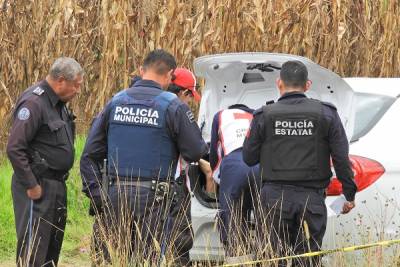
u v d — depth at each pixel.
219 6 29.14
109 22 28.88
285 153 13.21
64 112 14.60
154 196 13.62
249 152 13.59
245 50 29.47
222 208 14.72
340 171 13.20
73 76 14.19
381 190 14.33
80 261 18.45
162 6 29.09
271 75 15.83
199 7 29.44
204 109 16.66
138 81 13.97
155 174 13.64
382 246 13.93
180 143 13.65
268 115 13.33
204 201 15.34
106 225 13.77
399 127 15.11
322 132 13.15
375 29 31.53
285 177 13.20
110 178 13.88
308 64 14.36
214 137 15.36
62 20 29.73
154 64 13.85
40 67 30.20
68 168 14.47
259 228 13.56
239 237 13.91
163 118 13.58
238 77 16.03
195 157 13.66
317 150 13.16
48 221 14.24
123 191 13.67
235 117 15.23
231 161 14.76
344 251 13.34
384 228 14.27
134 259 13.43
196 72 16.00
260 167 13.55
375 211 14.24
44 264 14.22
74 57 30.41
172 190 13.81
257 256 13.13
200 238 15.20
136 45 29.20
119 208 13.66
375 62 31.69
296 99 13.34
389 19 30.92
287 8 29.64
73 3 29.86
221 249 15.02
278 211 13.23
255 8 29.03
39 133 14.13
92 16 30.94
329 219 13.96
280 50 29.78
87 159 14.18
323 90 14.73
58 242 14.75
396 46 31.06
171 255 13.56
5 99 28.97
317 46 30.30
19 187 14.38
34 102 13.99
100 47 30.52
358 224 14.12
